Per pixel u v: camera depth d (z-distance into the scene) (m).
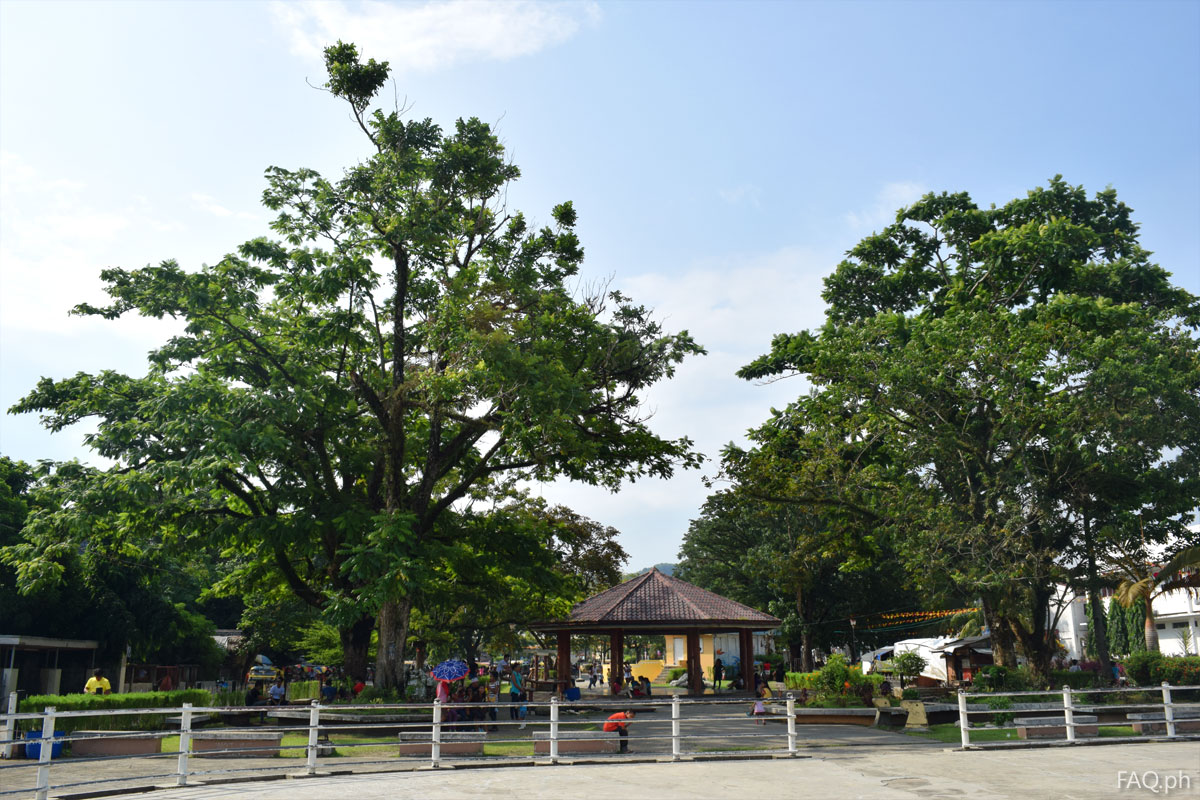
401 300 29.47
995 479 26.05
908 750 18.47
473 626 42.44
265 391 25.30
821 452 31.00
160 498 26.61
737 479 34.22
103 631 39.09
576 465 32.81
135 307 27.17
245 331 27.28
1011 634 29.14
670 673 54.28
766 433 34.41
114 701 20.17
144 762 16.78
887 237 38.69
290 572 30.20
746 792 12.50
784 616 56.31
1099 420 24.27
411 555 26.73
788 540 53.91
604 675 61.34
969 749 18.25
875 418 28.17
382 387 28.59
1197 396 26.14
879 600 55.31
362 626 30.98
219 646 52.00
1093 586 28.06
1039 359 25.36
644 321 32.47
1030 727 19.75
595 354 30.92
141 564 34.03
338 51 28.56
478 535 32.31
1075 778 13.98
